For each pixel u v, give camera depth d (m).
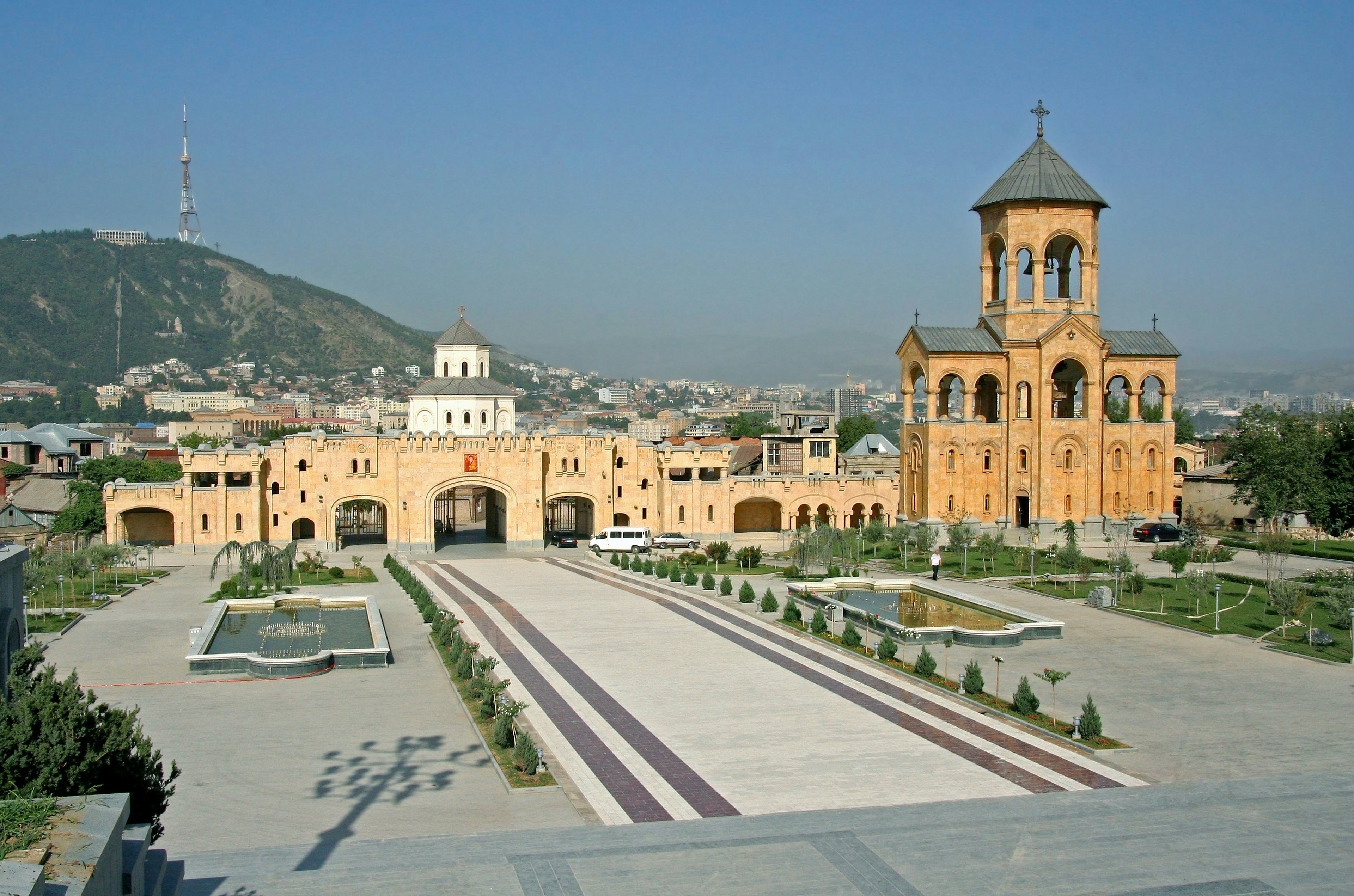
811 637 65.06
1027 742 44.16
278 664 55.97
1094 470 113.38
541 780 39.78
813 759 42.09
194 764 41.75
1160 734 45.16
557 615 73.31
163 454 186.38
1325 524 110.56
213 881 29.12
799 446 143.75
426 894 28.23
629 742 44.56
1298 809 35.16
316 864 30.66
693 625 69.25
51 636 66.12
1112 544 108.12
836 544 95.31
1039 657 59.34
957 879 29.36
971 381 112.88
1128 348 116.38
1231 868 30.08
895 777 39.88
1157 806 35.53
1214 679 54.38
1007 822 33.94
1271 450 109.12
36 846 22.00
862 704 50.12
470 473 114.00
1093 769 40.66
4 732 25.94
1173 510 118.38
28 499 140.12
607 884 29.00
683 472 129.62
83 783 26.20
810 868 30.14
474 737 45.50
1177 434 176.62
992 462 113.50
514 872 29.83
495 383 130.38
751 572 93.56
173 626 70.62
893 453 164.88
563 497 122.62
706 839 32.59
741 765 41.47
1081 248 112.81
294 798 38.06
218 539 110.44
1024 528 113.00
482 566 101.19
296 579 92.00
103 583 89.19
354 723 47.56
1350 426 110.38
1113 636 65.00
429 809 36.91
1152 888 28.80
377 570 99.25
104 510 122.62
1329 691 52.09
